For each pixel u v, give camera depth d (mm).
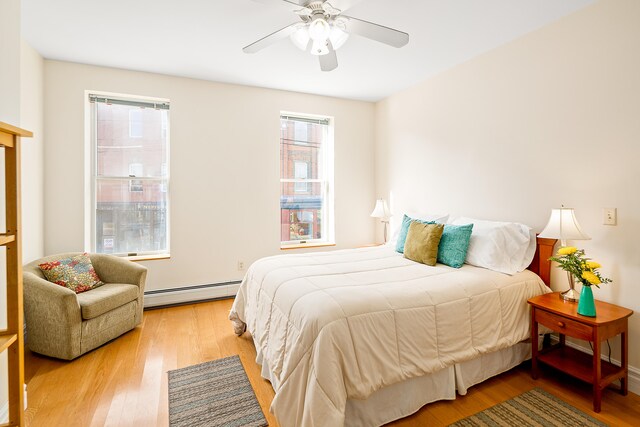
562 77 2375
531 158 2594
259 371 2258
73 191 3186
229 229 3816
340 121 4371
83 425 1721
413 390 1793
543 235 2195
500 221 2826
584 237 2066
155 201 3654
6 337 1270
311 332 1588
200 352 2523
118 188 3518
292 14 2338
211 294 3686
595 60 2184
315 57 3070
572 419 1766
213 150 3717
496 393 2004
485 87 2965
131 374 2205
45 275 2598
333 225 4398
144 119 3592
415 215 3381
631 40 2010
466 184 3174
